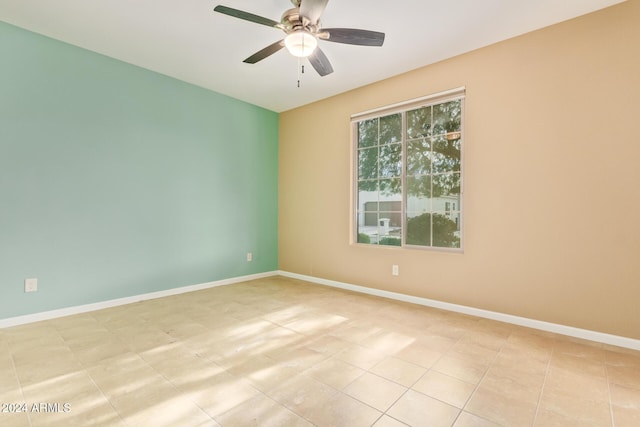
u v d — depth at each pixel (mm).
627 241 2312
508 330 2623
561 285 2562
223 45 2963
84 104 3039
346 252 4047
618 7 2336
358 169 4023
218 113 4145
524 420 1499
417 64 3271
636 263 2281
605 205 2391
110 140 3211
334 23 2561
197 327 2670
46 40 2824
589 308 2445
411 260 3438
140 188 3434
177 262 3760
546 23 2574
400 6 2346
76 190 2998
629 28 2305
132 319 2848
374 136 3854
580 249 2488
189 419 1494
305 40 2166
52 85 2857
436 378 1870
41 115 2803
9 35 2648
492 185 2900
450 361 2082
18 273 2693
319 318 2904
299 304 3336
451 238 3232
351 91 3988
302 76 3602
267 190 4797
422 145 3430
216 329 2625
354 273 3961
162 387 1763
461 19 2510
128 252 3348
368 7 2354
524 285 2729
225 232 4254
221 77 3652
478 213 2982
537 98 2672
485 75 2934
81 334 2494
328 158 4254
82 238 3037
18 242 2695
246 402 1630
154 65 3371
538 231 2668
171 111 3676
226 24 2621
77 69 2994
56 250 2887
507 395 1702
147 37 2830
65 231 2939
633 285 2289
